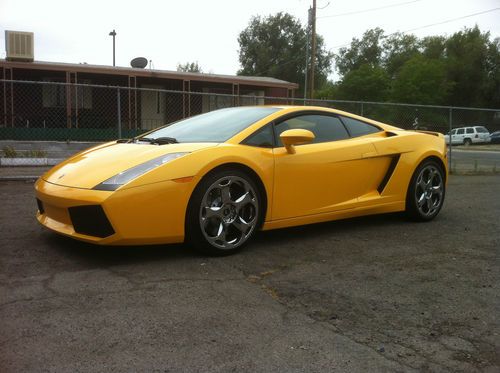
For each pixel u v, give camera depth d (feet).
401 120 42.09
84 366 6.64
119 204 10.34
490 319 8.65
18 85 55.62
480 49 156.35
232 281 10.15
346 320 8.45
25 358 6.79
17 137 48.21
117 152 12.18
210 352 7.16
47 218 12.22
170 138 13.03
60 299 8.87
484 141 44.39
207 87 63.98
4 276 10.02
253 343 7.49
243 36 188.44
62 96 57.36
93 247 12.21
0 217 15.62
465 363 7.09
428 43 179.73
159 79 60.85
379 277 10.75
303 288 9.93
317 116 14.49
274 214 12.75
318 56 185.98
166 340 7.47
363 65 146.00
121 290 9.40
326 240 13.91
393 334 7.97
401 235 14.70
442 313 8.87
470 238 14.47
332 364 6.97
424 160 16.37
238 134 12.59
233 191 12.09
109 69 56.54
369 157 14.87
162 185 10.77
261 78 70.69
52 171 12.71
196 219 11.27
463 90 156.97
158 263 11.12
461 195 23.59
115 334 7.59
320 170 13.60
